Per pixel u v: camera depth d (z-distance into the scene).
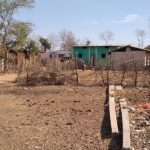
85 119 13.72
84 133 11.72
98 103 17.36
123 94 20.20
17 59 65.75
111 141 10.79
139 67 33.06
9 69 51.59
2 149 10.26
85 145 10.48
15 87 26.44
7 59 61.19
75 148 10.23
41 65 29.64
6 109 16.59
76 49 72.81
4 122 13.57
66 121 13.46
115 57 59.44
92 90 23.17
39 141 10.96
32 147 10.40
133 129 11.75
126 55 59.16
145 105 16.02
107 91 22.38
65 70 29.61
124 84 25.80
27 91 23.77
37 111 15.77
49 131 12.08
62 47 101.19
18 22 64.31
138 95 19.70
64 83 27.69
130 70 31.72
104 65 35.56
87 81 29.45
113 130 11.30
